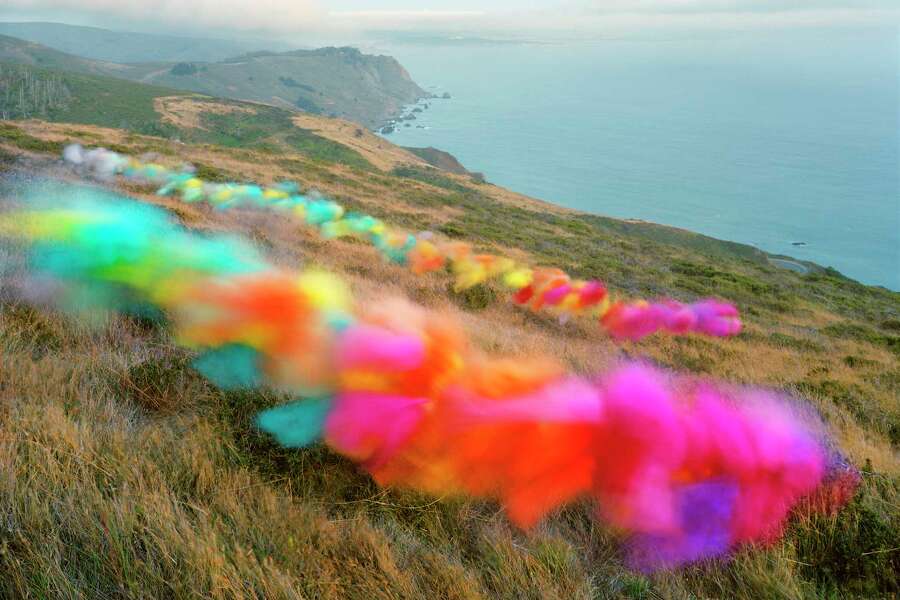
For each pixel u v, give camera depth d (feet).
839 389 23.77
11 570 5.79
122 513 6.58
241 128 397.39
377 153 353.92
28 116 437.99
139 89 553.23
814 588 7.93
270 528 7.26
